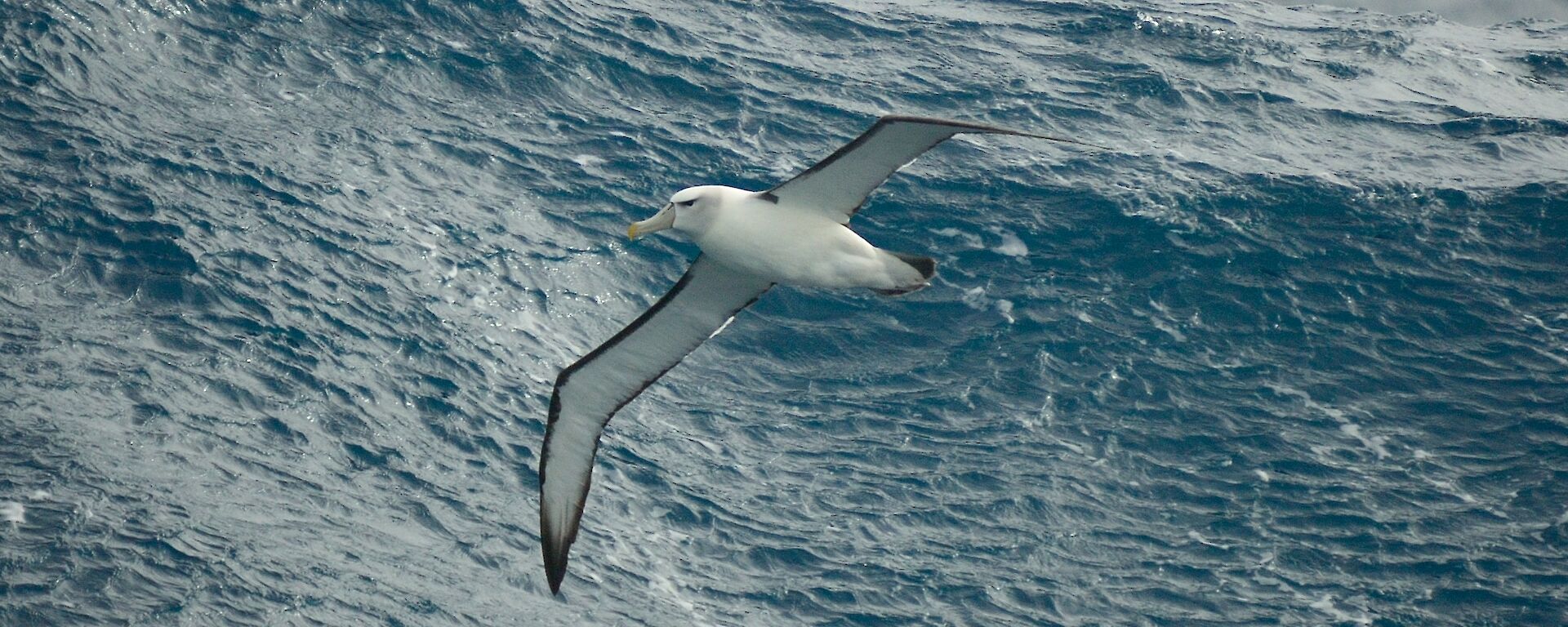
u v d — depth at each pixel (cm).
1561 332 2931
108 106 3184
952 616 2230
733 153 3419
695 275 1486
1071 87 3934
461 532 2288
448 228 2980
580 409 1508
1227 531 2425
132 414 2370
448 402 2556
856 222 3138
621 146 3369
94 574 2027
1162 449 2609
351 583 2123
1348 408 2723
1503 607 2253
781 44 4041
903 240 3105
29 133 3034
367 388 2541
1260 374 2803
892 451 2583
